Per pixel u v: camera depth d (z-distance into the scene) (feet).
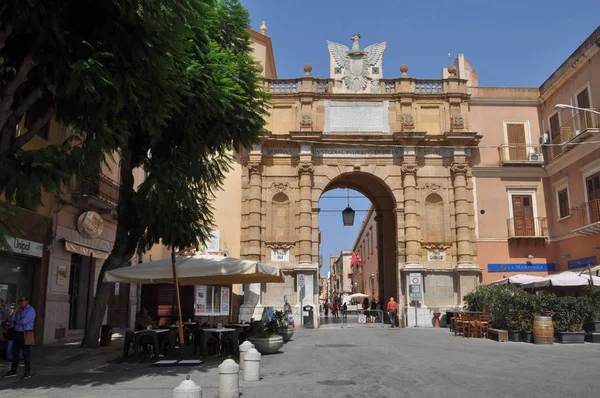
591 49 75.41
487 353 44.32
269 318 65.46
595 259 75.97
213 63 44.29
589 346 50.14
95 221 61.82
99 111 31.58
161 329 47.24
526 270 87.61
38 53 30.73
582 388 27.40
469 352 45.19
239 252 86.94
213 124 48.19
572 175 82.84
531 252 88.33
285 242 88.07
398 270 87.40
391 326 85.56
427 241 87.97
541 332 52.75
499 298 61.82
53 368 37.58
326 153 90.68
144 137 49.08
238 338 49.80
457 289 86.07
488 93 93.45
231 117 48.42
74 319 61.93
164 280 52.21
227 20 51.34
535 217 89.35
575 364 36.91
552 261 87.86
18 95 35.55
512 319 57.26
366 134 89.40
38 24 28.27
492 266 87.66
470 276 85.51
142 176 85.56
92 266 66.08
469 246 87.10
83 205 59.88
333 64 94.02
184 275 45.73
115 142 34.81
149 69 31.65
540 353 44.11
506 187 90.38
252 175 88.84
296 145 90.43
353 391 27.14
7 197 29.14
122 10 29.01
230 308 79.25
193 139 47.91
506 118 93.04
